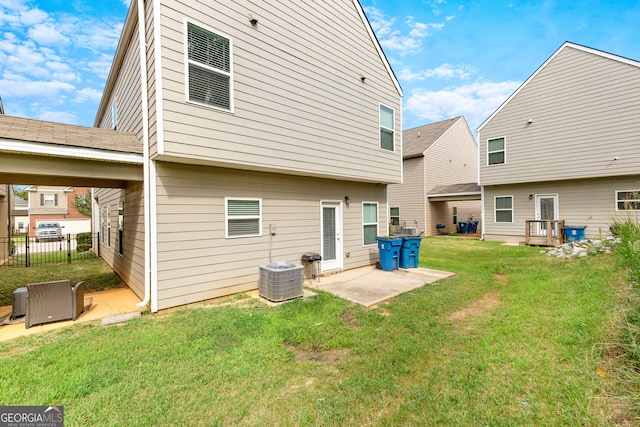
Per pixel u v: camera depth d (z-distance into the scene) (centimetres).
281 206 671
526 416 217
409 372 291
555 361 280
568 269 637
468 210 2153
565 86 1202
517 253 1044
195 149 476
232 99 521
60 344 357
